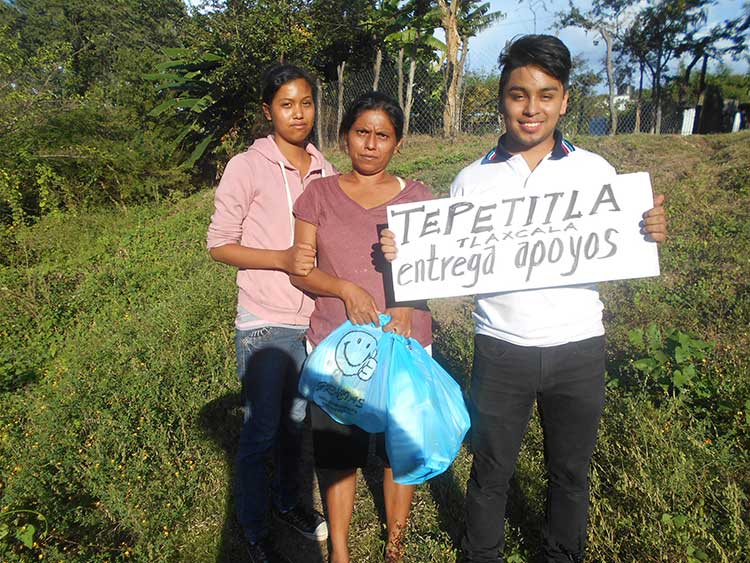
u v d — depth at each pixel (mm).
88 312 5430
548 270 1860
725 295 4145
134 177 11055
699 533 2088
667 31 22031
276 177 2365
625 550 2129
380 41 14930
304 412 2584
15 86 11664
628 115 18203
